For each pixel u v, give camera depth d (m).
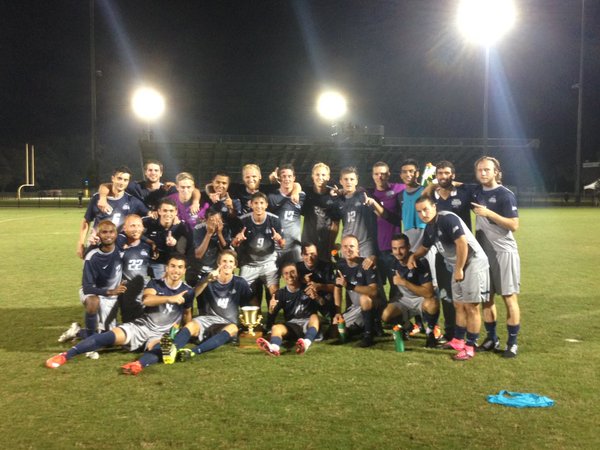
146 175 7.06
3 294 8.88
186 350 5.32
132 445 3.56
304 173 48.59
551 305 7.85
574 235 18.06
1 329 6.66
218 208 6.92
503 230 5.52
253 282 6.89
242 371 5.04
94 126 39.09
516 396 4.30
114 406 4.20
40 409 4.14
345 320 6.34
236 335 6.01
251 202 6.73
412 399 4.31
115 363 5.29
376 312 6.33
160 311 5.74
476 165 5.73
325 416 3.99
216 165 47.00
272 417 3.97
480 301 5.45
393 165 49.06
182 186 6.70
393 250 6.07
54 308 7.86
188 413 4.05
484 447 3.51
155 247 6.51
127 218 6.22
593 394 4.39
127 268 6.26
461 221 5.51
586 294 8.64
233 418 3.96
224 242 6.81
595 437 3.65
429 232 5.82
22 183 72.12
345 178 6.75
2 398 4.37
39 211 32.34
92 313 5.87
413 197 6.83
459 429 3.77
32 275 10.70
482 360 5.35
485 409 4.10
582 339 6.07
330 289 6.39
